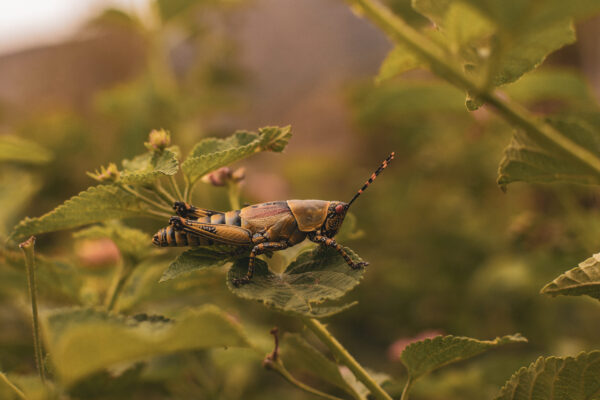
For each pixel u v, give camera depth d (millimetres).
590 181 209
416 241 597
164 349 185
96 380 232
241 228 222
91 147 600
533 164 211
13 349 300
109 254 325
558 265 392
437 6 195
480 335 458
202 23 624
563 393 214
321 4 1253
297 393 381
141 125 546
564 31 191
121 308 263
